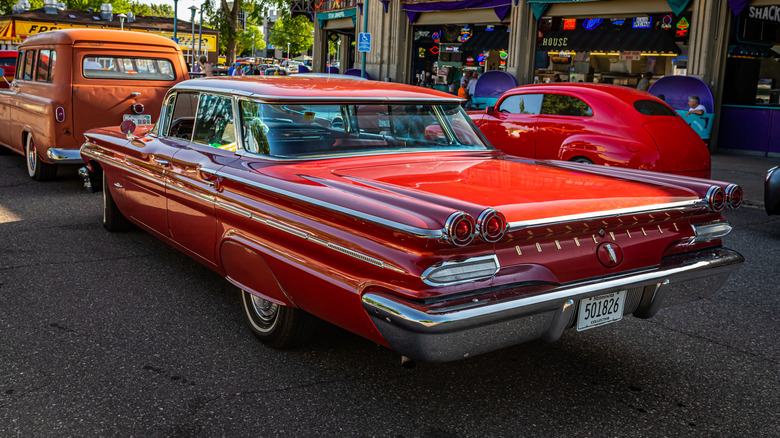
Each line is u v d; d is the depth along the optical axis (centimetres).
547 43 1703
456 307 260
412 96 423
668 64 1551
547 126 876
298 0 2597
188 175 419
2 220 686
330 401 322
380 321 275
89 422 297
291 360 369
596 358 384
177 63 909
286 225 327
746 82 1446
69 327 407
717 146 1445
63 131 830
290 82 421
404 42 2059
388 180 329
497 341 276
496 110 966
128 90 865
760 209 889
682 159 785
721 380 359
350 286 289
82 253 571
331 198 301
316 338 382
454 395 333
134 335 397
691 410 324
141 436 287
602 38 1597
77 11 5316
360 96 401
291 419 304
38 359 360
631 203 309
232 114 403
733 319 455
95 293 470
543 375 359
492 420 309
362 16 2223
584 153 816
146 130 564
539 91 912
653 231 327
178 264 546
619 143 789
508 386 345
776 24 1444
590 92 851
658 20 1520
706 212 345
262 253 343
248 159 379
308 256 315
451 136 432
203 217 407
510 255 280
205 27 5191
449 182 329
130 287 486
